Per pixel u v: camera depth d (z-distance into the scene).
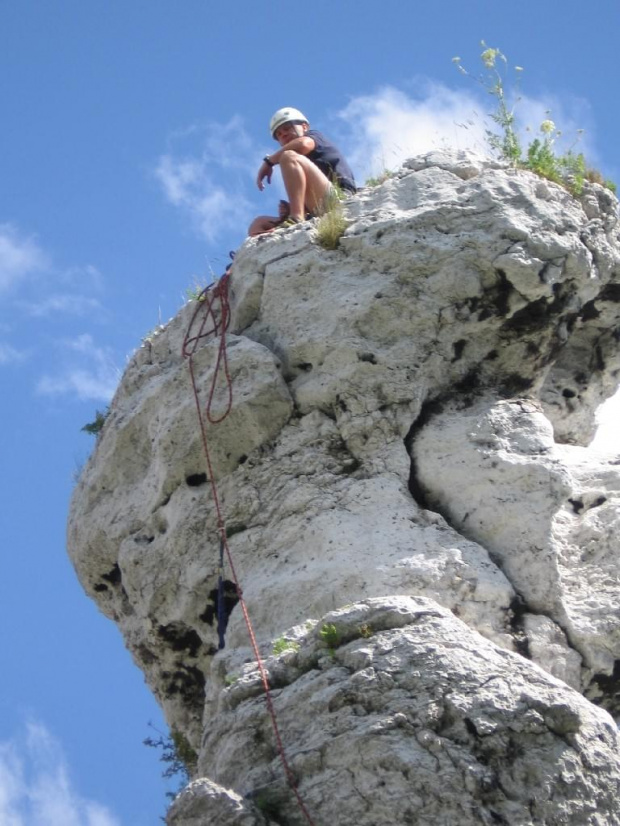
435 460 14.86
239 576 14.67
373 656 12.76
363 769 12.25
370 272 15.43
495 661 12.71
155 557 15.37
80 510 16.22
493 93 16.78
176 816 12.14
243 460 15.15
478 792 12.10
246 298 15.70
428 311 15.28
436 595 13.84
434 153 16.28
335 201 16.03
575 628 14.01
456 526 14.60
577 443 16.31
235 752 12.80
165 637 15.56
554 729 12.38
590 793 12.23
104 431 16.19
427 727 12.34
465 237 15.40
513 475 14.62
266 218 16.64
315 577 14.10
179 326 16.25
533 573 14.23
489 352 15.48
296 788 12.37
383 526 14.38
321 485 14.80
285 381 15.24
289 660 13.14
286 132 17.28
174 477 15.29
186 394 15.41
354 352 15.09
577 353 16.28
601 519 14.74
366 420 14.98
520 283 15.27
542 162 16.27
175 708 15.88
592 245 15.76
